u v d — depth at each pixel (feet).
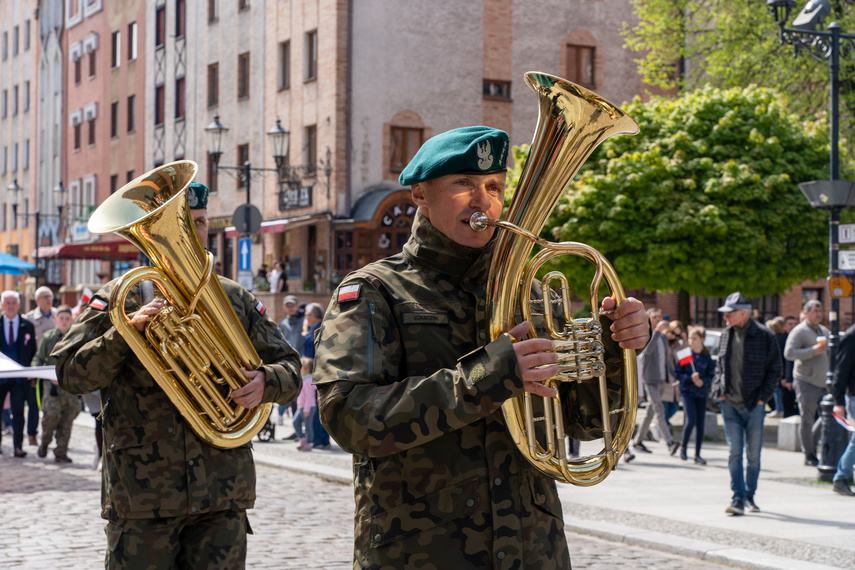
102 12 148.36
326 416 7.99
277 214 107.76
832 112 42.52
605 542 25.80
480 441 8.28
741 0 81.41
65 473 36.19
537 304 8.91
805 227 61.82
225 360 12.73
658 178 61.31
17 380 41.06
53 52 165.68
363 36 99.35
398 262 8.76
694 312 112.57
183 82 127.54
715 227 59.00
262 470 38.55
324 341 8.31
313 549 23.59
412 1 101.14
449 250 8.55
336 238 99.50
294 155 105.09
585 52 109.50
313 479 36.04
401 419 7.64
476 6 103.91
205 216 13.85
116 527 12.82
